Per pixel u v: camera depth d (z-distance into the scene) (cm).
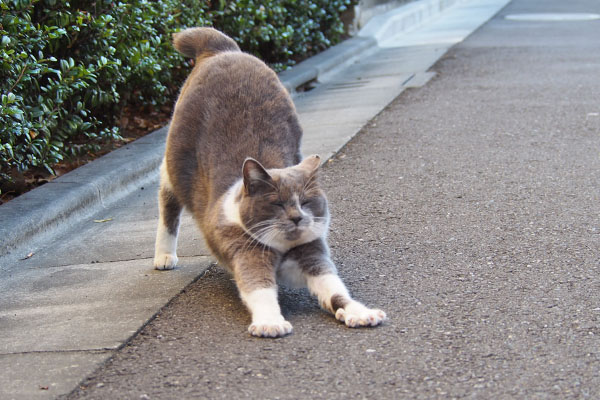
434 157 221
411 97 297
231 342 141
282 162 157
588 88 298
